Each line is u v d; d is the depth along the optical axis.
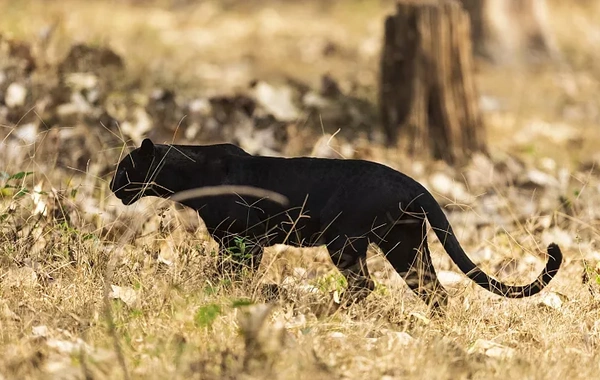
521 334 13.57
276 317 13.33
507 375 11.67
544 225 18.56
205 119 23.28
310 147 23.20
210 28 41.00
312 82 31.31
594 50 42.06
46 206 16.23
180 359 11.26
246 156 14.53
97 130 22.02
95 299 13.48
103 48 26.95
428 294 14.14
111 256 14.40
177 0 46.59
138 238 15.73
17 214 15.87
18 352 11.75
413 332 13.27
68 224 16.23
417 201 13.91
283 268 15.51
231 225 14.27
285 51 37.03
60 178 18.98
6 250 14.70
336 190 13.93
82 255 14.62
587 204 20.33
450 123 23.88
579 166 24.97
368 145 23.94
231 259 14.01
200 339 12.23
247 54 35.53
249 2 48.75
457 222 19.50
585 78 36.34
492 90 33.66
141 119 22.95
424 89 23.84
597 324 13.84
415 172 22.42
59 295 13.63
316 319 13.34
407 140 23.83
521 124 29.06
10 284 13.81
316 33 41.34
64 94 23.44
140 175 14.64
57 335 12.48
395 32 24.02
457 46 23.89
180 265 14.31
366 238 13.91
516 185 22.52
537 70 37.31
